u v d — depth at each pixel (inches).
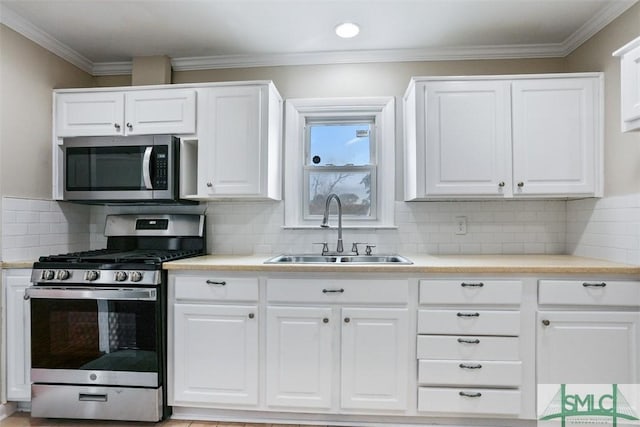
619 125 75.9
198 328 75.0
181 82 103.7
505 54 95.4
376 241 98.0
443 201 96.7
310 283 72.9
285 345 73.3
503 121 82.7
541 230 95.2
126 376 74.3
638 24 71.4
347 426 74.4
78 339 75.4
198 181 88.7
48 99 91.1
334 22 83.7
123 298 73.3
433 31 87.4
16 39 82.3
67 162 91.0
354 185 102.0
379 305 72.1
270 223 100.2
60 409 75.7
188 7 78.1
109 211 104.7
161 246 99.2
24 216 84.4
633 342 68.5
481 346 70.3
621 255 75.4
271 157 90.0
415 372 71.8
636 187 71.7
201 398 74.9
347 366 72.5
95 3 76.5
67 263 75.6
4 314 78.7
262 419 76.5
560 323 69.5
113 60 103.2
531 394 70.0
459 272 70.6
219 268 74.0
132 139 89.0
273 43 93.5
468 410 70.5
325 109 99.4
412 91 87.4
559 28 85.8
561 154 81.7
